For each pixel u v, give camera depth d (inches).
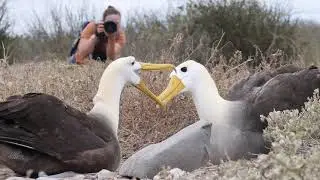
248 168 168.4
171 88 269.6
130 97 322.3
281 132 214.2
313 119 227.3
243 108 259.3
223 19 600.7
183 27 608.7
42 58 710.5
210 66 393.1
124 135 320.8
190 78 267.9
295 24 613.0
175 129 313.9
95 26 457.7
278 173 154.7
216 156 249.1
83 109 328.2
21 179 215.5
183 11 639.8
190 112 317.4
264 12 605.9
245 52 591.5
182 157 223.6
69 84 341.1
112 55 457.1
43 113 224.7
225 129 254.2
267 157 162.6
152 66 270.4
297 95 263.6
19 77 358.9
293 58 546.3
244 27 594.9
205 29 604.1
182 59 423.8
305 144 222.7
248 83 284.5
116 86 256.4
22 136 220.7
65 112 231.1
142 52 578.9
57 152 224.2
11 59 679.7
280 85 264.2
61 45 831.1
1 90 330.6
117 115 254.5
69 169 227.8
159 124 315.3
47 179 213.2
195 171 212.1
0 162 231.9
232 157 251.4
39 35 850.8
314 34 643.5
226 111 258.8
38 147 221.8
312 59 560.7
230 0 609.6
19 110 221.8
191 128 235.8
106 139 239.6
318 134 226.7
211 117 260.5
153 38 605.0
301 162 156.4
